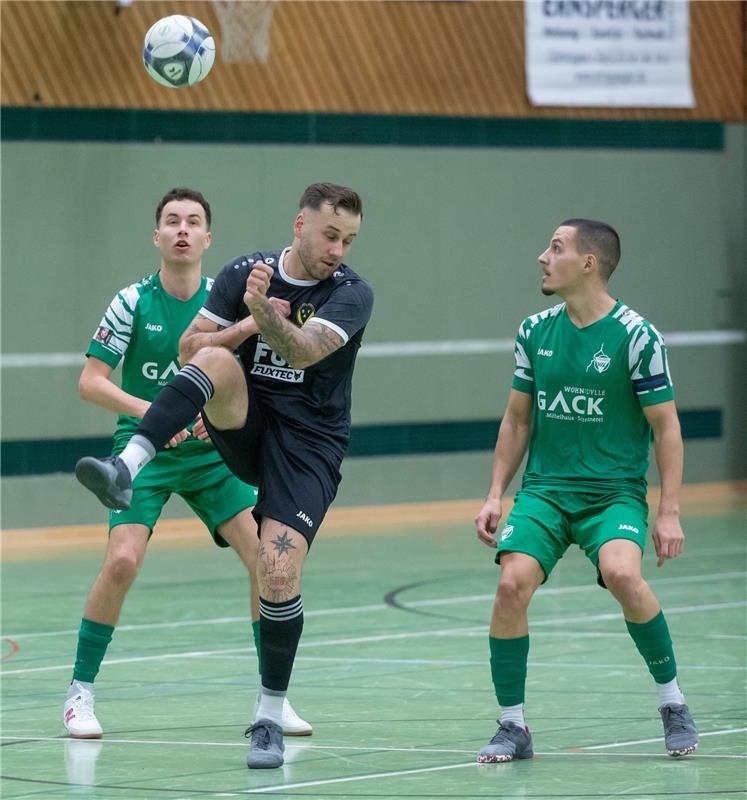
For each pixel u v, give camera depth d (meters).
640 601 13.41
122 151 38.62
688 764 13.41
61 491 38.09
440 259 42.88
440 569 30.58
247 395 13.16
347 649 21.05
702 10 46.16
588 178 44.78
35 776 13.08
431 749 14.23
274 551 13.13
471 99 43.03
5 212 37.28
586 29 44.25
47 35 37.62
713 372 46.78
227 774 13.09
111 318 15.77
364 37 41.53
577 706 16.58
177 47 19.95
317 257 13.07
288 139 40.69
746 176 47.09
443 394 42.97
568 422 13.99
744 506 42.56
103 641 15.15
